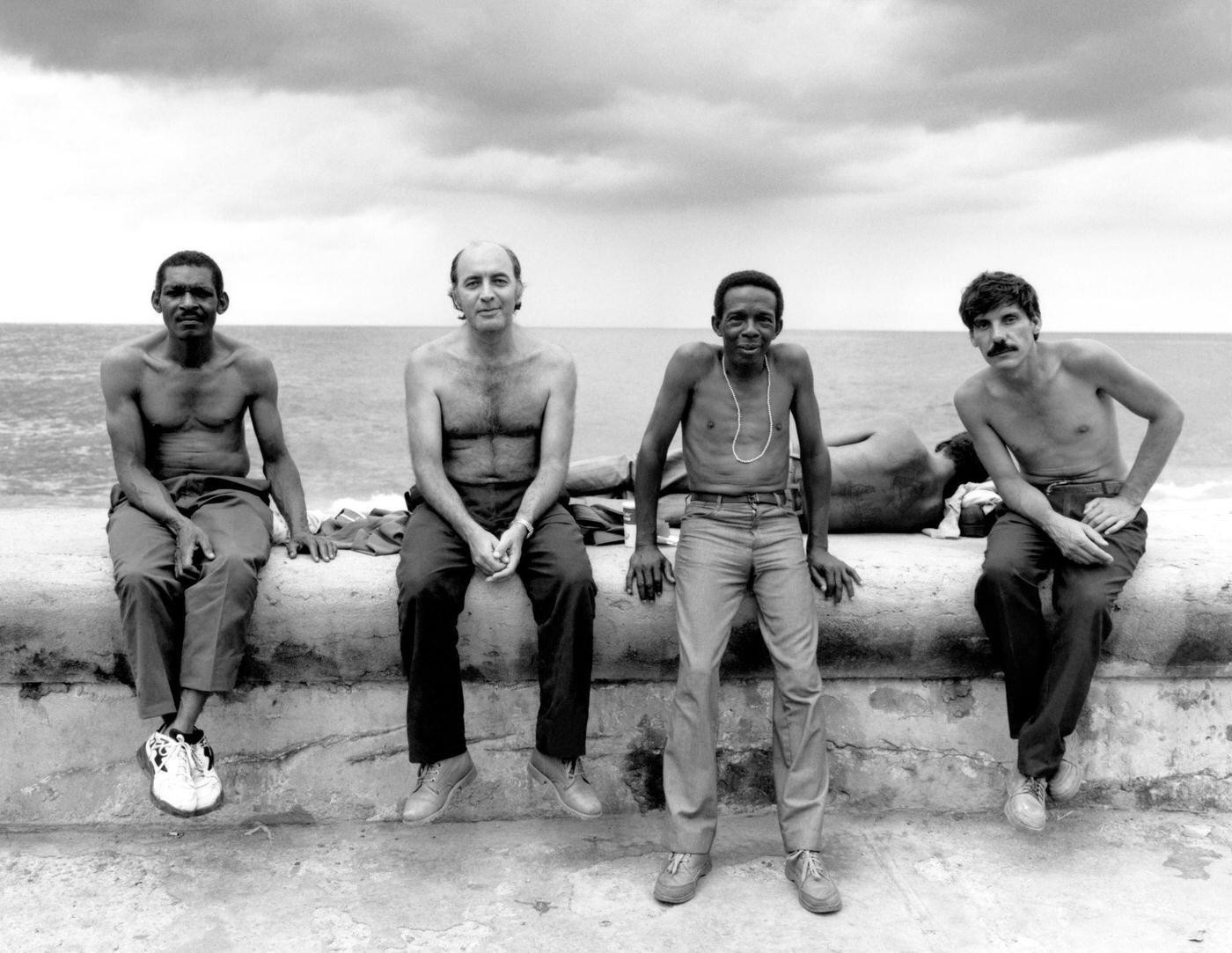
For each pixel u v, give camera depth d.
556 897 2.73
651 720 3.21
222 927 2.57
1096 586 2.88
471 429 3.17
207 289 3.11
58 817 3.10
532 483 3.13
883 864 2.91
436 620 2.84
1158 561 3.18
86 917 2.61
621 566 3.22
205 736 3.11
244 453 3.39
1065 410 3.19
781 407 3.05
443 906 2.68
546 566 2.91
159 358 3.20
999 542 3.07
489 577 2.89
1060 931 2.56
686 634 2.84
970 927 2.58
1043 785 2.95
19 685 3.05
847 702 3.24
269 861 2.92
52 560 3.08
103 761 3.10
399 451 16.23
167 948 2.48
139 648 2.77
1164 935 2.54
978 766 3.25
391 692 3.14
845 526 3.77
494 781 3.19
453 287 3.19
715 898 2.73
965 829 3.13
